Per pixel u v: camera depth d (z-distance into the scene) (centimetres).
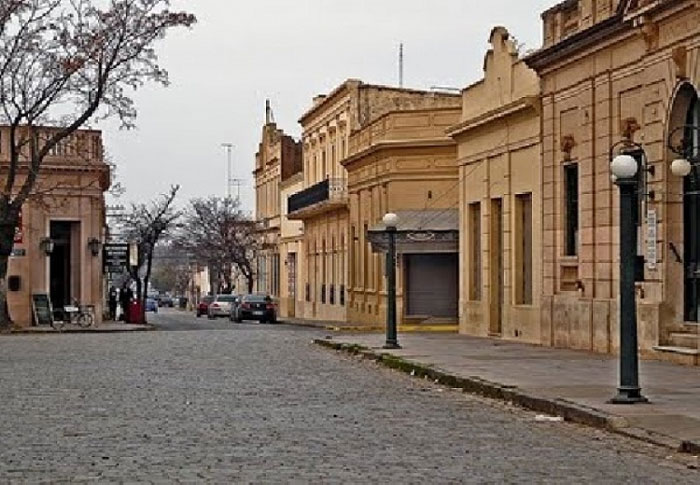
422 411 1903
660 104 2620
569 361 2705
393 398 2117
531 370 2461
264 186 9550
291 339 4297
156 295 16312
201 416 1812
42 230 5803
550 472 1274
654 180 2644
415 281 5216
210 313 8675
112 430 1636
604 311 2934
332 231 6775
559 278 3259
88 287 5988
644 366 2452
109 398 2092
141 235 9481
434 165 5181
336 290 6662
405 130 5247
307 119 7506
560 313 3225
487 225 3906
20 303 5722
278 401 2050
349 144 6209
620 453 1437
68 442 1512
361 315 5928
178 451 1427
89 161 5928
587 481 1215
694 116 2542
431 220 5128
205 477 1230
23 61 4919
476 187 4025
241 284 11169
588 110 3025
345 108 6412
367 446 1476
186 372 2697
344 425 1703
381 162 5409
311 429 1653
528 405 1934
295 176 8000
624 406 1781
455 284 5181
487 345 3400
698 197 2533
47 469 1291
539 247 3406
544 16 3350
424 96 6281
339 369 2820
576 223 3177
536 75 3412
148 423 1719
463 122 4034
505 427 1695
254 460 1352
